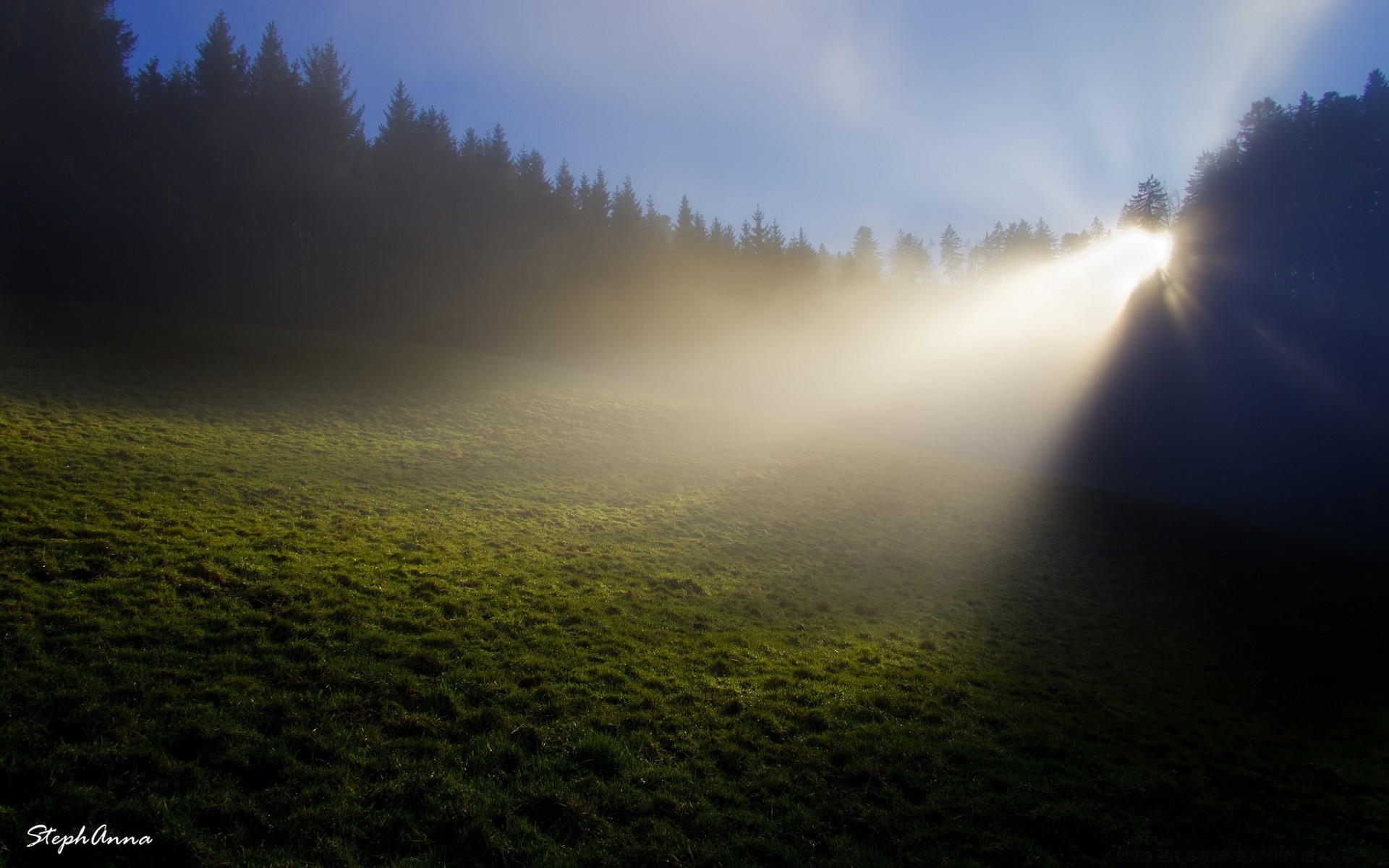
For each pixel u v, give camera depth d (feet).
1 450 54.90
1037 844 27.04
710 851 23.52
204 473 60.49
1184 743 41.14
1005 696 43.70
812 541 78.28
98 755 23.00
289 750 25.23
